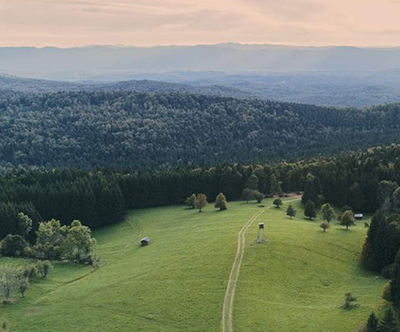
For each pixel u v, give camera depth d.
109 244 133.62
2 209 137.62
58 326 73.06
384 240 92.38
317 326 66.38
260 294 78.94
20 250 117.12
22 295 85.88
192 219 148.25
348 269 94.19
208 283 83.88
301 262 94.31
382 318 65.50
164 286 84.69
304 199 156.62
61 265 110.56
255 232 112.69
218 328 68.31
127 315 75.00
